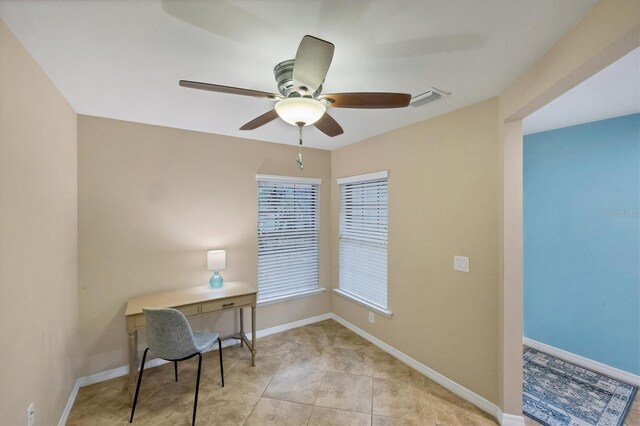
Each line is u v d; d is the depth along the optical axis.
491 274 2.03
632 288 2.46
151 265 2.64
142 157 2.60
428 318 2.49
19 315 1.31
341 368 2.62
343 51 1.43
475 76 1.70
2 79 1.19
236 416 2.01
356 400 2.18
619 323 2.52
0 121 1.17
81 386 2.34
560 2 1.10
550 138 2.91
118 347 2.49
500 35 1.31
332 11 1.14
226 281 3.06
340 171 3.63
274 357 2.82
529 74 1.60
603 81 1.88
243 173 3.15
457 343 2.26
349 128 2.77
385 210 3.01
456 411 2.06
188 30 1.26
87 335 2.37
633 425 1.99
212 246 2.96
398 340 2.80
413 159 2.62
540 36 1.32
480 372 2.10
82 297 2.35
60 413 1.85
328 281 3.81
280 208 3.46
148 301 2.43
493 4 1.11
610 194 2.56
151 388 2.32
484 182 2.07
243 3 1.10
